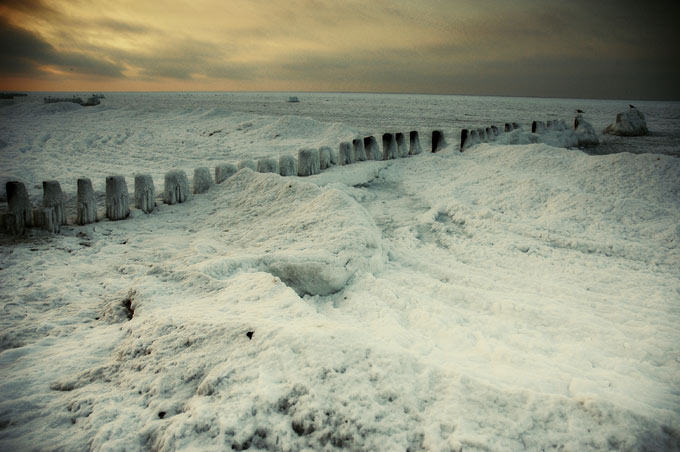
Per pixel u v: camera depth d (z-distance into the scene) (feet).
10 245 19.39
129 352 9.62
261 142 60.95
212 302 12.24
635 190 28.17
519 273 17.71
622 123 75.46
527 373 9.07
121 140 60.13
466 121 110.83
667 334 12.01
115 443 7.09
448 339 11.47
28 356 10.12
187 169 40.29
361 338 9.20
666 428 6.95
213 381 8.06
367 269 16.84
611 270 17.62
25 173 35.68
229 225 22.40
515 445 6.72
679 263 18.30
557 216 24.50
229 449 6.90
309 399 7.54
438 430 7.02
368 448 6.86
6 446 7.18
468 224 24.73
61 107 97.50
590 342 11.78
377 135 74.43
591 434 6.81
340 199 21.50
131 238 20.83
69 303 13.76
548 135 57.98
